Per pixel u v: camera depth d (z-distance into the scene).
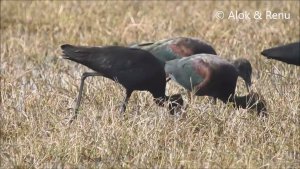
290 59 19.70
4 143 19.11
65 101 21.92
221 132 19.69
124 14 32.75
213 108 20.84
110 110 20.70
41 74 25.27
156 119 19.83
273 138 18.97
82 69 26.17
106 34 30.39
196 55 22.34
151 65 21.27
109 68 21.00
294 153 18.45
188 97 22.27
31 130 19.66
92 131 19.20
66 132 19.23
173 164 17.70
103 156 18.38
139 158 17.91
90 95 22.16
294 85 22.61
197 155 18.02
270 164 17.55
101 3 34.03
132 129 19.27
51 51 28.47
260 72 25.75
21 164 17.88
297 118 20.05
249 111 20.72
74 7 33.44
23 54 27.77
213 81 21.77
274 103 21.39
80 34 30.28
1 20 31.97
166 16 32.41
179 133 19.28
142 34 30.25
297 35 30.06
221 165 17.55
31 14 32.50
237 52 27.66
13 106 21.03
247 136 19.16
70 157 18.25
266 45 28.52
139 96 22.25
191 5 34.06
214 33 30.09
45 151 18.48
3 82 23.78
